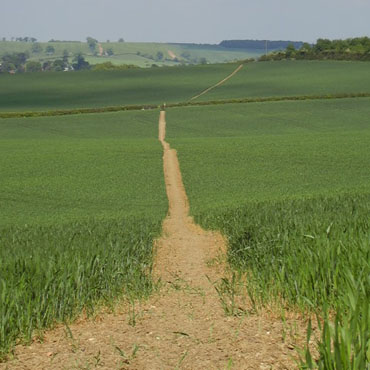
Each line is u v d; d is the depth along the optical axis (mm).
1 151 91750
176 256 22219
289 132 117188
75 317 10000
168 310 10633
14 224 48906
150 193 65438
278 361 7043
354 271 8633
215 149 89375
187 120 131750
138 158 84375
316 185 66188
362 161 78625
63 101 174875
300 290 9414
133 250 17516
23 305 9297
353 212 22688
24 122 133250
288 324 8727
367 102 143125
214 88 185125
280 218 25047
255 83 188625
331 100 145750
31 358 7832
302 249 10641
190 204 58250
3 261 13016
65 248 15734
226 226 30828
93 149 91625
